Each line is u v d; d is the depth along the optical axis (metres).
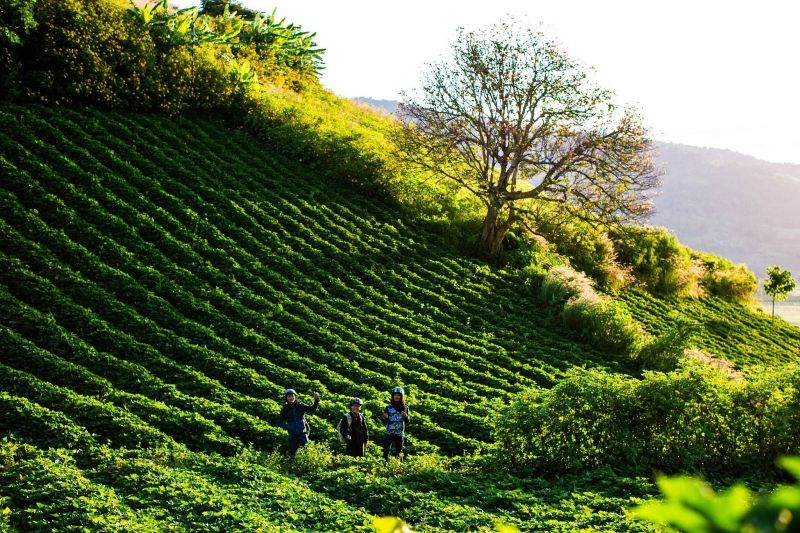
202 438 18.33
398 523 1.96
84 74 33.75
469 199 41.94
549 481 16.28
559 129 36.09
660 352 30.59
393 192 39.00
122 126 33.28
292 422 18.45
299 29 52.59
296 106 42.25
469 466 17.97
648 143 35.66
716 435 16.67
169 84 36.81
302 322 26.34
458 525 12.05
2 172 27.28
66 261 25.00
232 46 45.94
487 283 34.62
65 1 34.53
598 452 16.56
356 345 26.31
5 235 24.73
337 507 13.22
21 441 16.50
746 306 49.56
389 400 22.75
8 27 31.78
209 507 12.63
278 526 11.60
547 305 34.16
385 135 42.59
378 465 17.33
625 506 13.05
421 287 32.31
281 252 30.73
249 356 23.33
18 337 20.67
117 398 19.20
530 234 40.78
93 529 11.24
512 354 28.70
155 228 28.34
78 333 21.97
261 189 34.28
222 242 29.56
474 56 36.75
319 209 35.12
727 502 1.15
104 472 14.88
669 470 16.14
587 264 41.53
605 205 36.03
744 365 36.31
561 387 17.22
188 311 24.97
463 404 23.28
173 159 33.12
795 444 16.62
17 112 30.69
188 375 21.42
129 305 24.16
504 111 37.09
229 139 37.06
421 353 26.75
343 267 31.66
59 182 28.03
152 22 38.03
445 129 38.06
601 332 31.50
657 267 44.94
